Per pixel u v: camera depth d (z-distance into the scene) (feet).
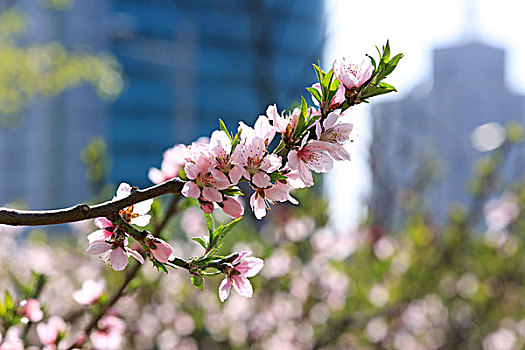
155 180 7.71
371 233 18.93
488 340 19.42
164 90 175.22
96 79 70.28
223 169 5.40
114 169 172.24
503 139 19.27
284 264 16.37
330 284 16.93
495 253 19.89
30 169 138.72
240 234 19.79
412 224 20.93
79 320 11.92
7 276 16.47
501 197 20.53
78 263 18.58
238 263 6.01
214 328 16.56
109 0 159.12
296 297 16.79
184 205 7.75
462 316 19.62
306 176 5.43
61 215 4.96
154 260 5.59
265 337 16.63
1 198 142.92
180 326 16.12
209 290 17.69
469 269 20.10
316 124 5.49
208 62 163.43
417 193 22.21
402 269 18.65
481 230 20.81
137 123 174.50
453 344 19.24
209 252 5.89
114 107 169.78
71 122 139.13
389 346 17.95
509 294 20.10
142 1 165.99
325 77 5.70
